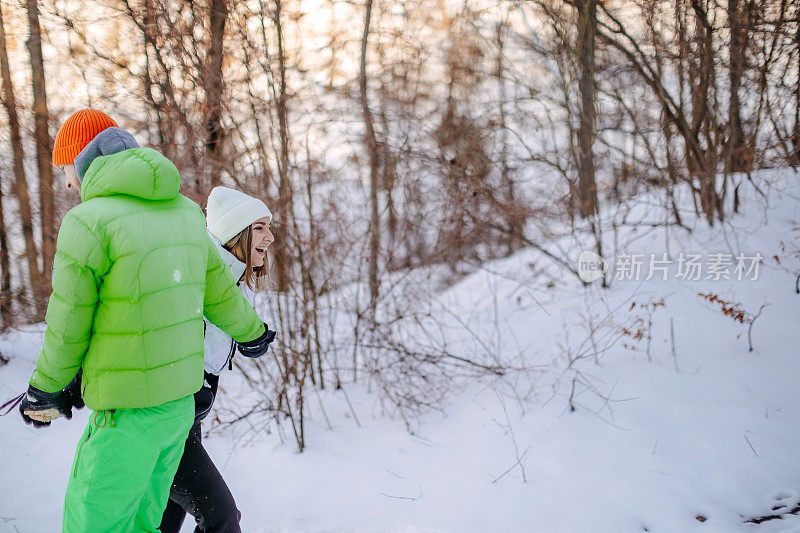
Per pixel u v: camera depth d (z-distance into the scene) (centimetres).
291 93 402
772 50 515
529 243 550
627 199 574
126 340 175
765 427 332
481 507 282
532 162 570
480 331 489
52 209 504
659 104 542
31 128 511
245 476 318
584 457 320
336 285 412
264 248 260
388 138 506
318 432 366
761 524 262
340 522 273
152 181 181
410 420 377
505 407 376
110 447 177
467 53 733
